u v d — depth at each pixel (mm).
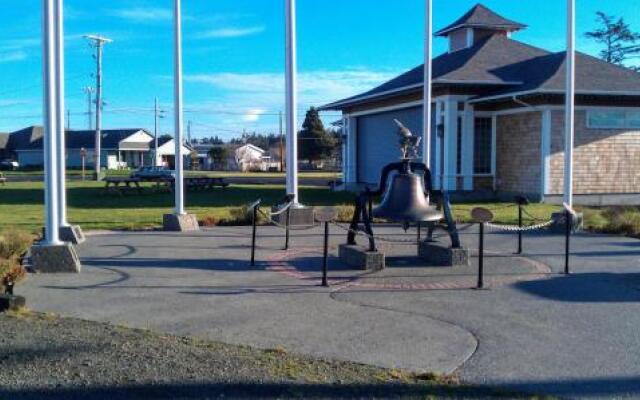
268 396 5043
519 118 24859
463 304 8344
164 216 16016
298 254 12242
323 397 5066
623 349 6504
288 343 6594
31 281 9508
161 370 5504
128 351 5988
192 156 100875
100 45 57031
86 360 5699
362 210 11219
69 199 28000
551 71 24672
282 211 13547
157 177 35000
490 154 26234
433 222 11914
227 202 25938
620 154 24562
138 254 12180
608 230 15672
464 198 25266
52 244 10289
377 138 32875
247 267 10883
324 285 9414
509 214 19219
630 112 24578
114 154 96312
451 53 32125
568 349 6496
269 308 8055
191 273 10336
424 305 8266
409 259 11617
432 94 26453
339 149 92250
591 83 23672
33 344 6121
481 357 6230
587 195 24250
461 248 11070
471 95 25703
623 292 9094
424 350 6426
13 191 34750
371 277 10039
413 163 11656
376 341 6703
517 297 8758
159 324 7250
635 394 5344
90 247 13000
